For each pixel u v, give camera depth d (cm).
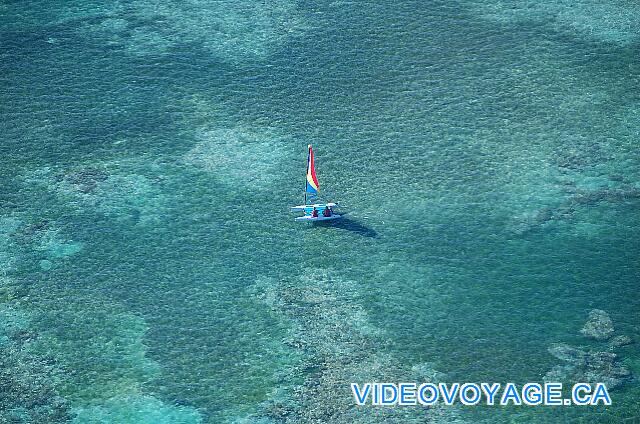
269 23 14850
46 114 13525
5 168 12775
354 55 14275
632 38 14338
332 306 11050
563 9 14912
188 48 14488
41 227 12050
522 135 13000
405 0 15225
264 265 11531
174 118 13400
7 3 15375
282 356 10544
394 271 11412
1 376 10394
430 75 13900
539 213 12031
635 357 10400
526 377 10238
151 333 10831
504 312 10931
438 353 10512
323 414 9944
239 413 9988
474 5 15062
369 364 10425
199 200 12325
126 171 12700
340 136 13075
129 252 11738
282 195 12338
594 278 11275
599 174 12469
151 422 9925
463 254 11581
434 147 12888
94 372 10444
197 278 11412
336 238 11819
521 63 14012
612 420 9794
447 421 9825
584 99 13450
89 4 15312
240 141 13050
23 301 11200
